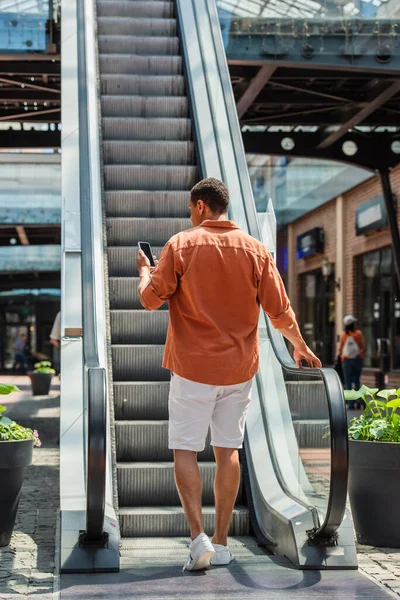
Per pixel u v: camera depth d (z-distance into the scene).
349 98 12.65
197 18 9.27
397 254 14.30
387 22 10.66
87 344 3.96
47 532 4.57
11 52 10.71
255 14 10.62
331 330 21.09
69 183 5.76
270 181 22.05
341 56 10.66
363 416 4.71
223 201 3.85
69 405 4.43
